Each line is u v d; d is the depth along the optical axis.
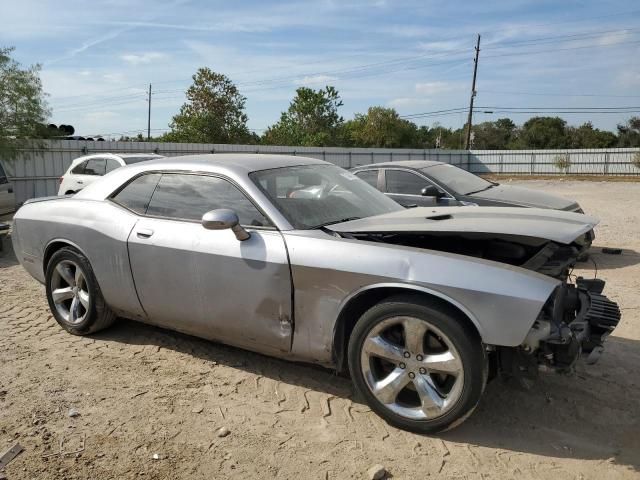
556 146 73.38
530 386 3.05
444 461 2.86
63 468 2.82
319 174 4.24
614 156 41.06
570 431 3.16
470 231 3.21
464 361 2.89
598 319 3.22
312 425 3.23
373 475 2.70
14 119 16.19
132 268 4.05
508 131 83.94
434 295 2.97
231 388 3.69
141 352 4.30
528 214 3.71
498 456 2.91
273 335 3.50
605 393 3.61
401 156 42.81
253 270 3.47
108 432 3.15
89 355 4.24
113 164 11.88
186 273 3.77
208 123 48.25
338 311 3.23
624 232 11.02
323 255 3.26
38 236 4.72
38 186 19.33
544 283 2.88
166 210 4.02
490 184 8.82
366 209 4.07
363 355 3.19
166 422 3.26
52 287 4.72
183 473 2.78
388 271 3.06
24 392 3.63
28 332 4.75
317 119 60.81
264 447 3.01
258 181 3.76
